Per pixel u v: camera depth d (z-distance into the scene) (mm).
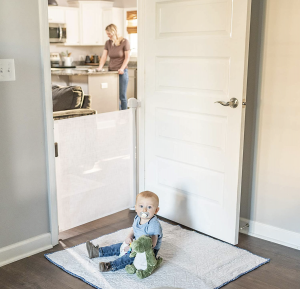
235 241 2639
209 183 2711
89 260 2445
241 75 2416
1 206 2381
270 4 2469
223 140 2574
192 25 2623
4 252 2422
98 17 8430
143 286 2170
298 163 2514
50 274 2311
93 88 6586
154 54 2885
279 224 2666
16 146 2396
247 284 2205
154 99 2955
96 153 2891
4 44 2258
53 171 2584
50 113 2504
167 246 2617
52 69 7438
